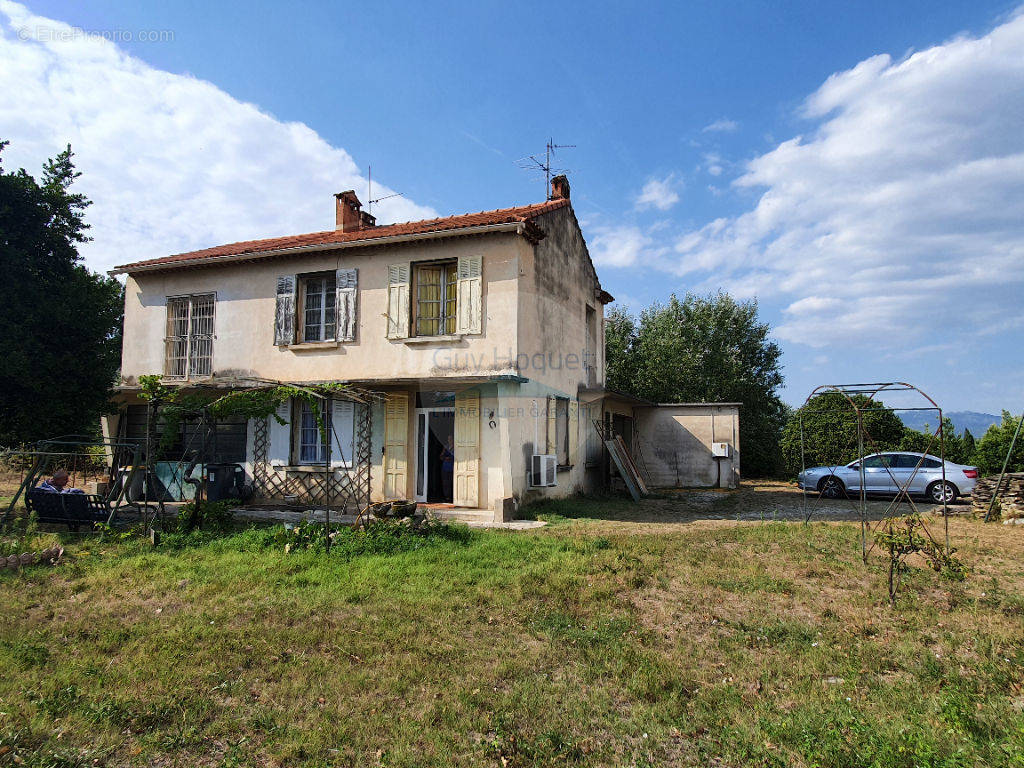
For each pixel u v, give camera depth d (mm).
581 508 12969
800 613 6082
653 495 16969
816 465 19609
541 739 3725
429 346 12289
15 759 3441
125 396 14484
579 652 5055
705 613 6039
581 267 16516
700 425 20609
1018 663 4711
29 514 10609
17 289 10867
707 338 27438
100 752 3561
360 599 6328
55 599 6445
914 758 3377
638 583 6867
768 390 28000
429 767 3457
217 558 8062
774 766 3455
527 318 12250
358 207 17141
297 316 13531
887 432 19016
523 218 11844
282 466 13219
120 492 9977
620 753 3656
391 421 12570
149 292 14867
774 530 10000
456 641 5250
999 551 8484
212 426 11070
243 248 15164
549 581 6859
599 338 18531
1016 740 3498
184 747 3670
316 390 10516
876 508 13969
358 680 4496
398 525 8867
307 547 8367
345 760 3529
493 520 10984
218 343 14070
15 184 10914
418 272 12781
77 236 12148
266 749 3611
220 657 4891
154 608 6156
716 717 4043
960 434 21531
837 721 3848
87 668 4672
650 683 4484
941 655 4949
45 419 11203
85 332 11734
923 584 6840
